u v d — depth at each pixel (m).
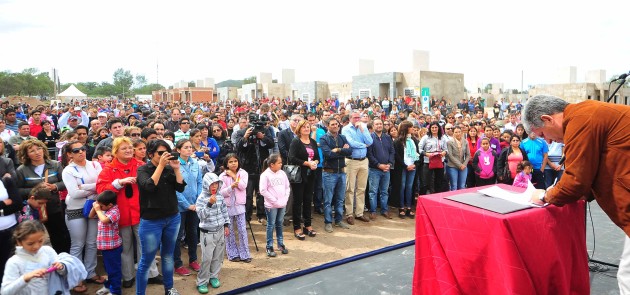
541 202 2.33
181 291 4.45
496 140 8.27
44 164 4.89
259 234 6.35
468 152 7.72
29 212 4.59
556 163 7.59
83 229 4.58
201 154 6.21
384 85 27.89
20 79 66.06
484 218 2.25
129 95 98.12
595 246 5.48
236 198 5.29
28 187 4.70
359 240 6.05
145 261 3.94
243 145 6.60
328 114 8.72
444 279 2.46
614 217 2.29
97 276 4.73
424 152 7.50
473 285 2.33
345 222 7.00
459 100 27.56
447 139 7.67
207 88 49.25
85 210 4.52
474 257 2.31
